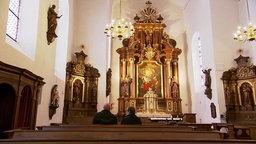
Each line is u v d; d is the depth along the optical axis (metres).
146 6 19.23
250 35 10.58
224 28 13.55
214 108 12.93
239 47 13.32
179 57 18.42
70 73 12.33
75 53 13.09
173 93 16.97
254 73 12.03
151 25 18.47
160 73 17.80
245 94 12.27
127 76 17.27
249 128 8.64
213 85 13.17
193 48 17.11
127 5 19.14
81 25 13.98
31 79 6.92
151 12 18.94
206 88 13.70
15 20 7.17
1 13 5.30
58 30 11.88
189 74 17.64
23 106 6.70
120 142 2.60
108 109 6.51
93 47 13.73
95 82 13.15
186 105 17.41
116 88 17.56
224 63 13.07
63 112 11.37
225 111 12.37
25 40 7.36
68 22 12.07
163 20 19.12
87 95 12.94
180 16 19.17
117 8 19.02
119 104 16.69
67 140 2.64
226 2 13.98
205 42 14.47
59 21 11.94
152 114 15.72
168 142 2.62
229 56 13.18
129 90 17.08
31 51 7.30
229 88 12.59
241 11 13.62
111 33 13.26
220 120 12.23
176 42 18.70
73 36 13.52
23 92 6.71
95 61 13.57
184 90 17.73
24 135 3.74
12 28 6.96
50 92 8.94
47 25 8.52
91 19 14.11
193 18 16.95
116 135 3.74
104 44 13.79
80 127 4.88
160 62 17.88
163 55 17.97
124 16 18.95
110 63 16.98
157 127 5.05
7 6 5.59
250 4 12.74
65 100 11.63
